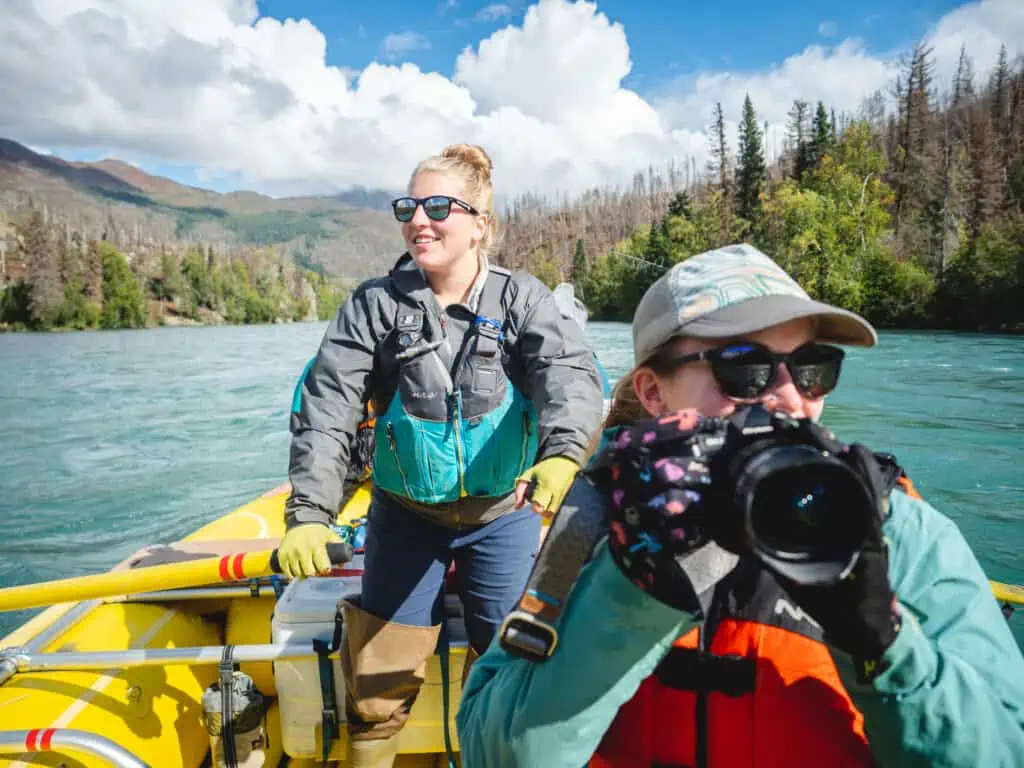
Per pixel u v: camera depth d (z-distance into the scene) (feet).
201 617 9.12
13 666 6.47
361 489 12.90
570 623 2.55
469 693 3.16
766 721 2.94
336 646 6.70
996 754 2.46
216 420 39.32
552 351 5.87
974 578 2.89
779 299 3.10
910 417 32.37
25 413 43.73
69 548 19.49
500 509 6.33
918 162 175.01
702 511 2.14
